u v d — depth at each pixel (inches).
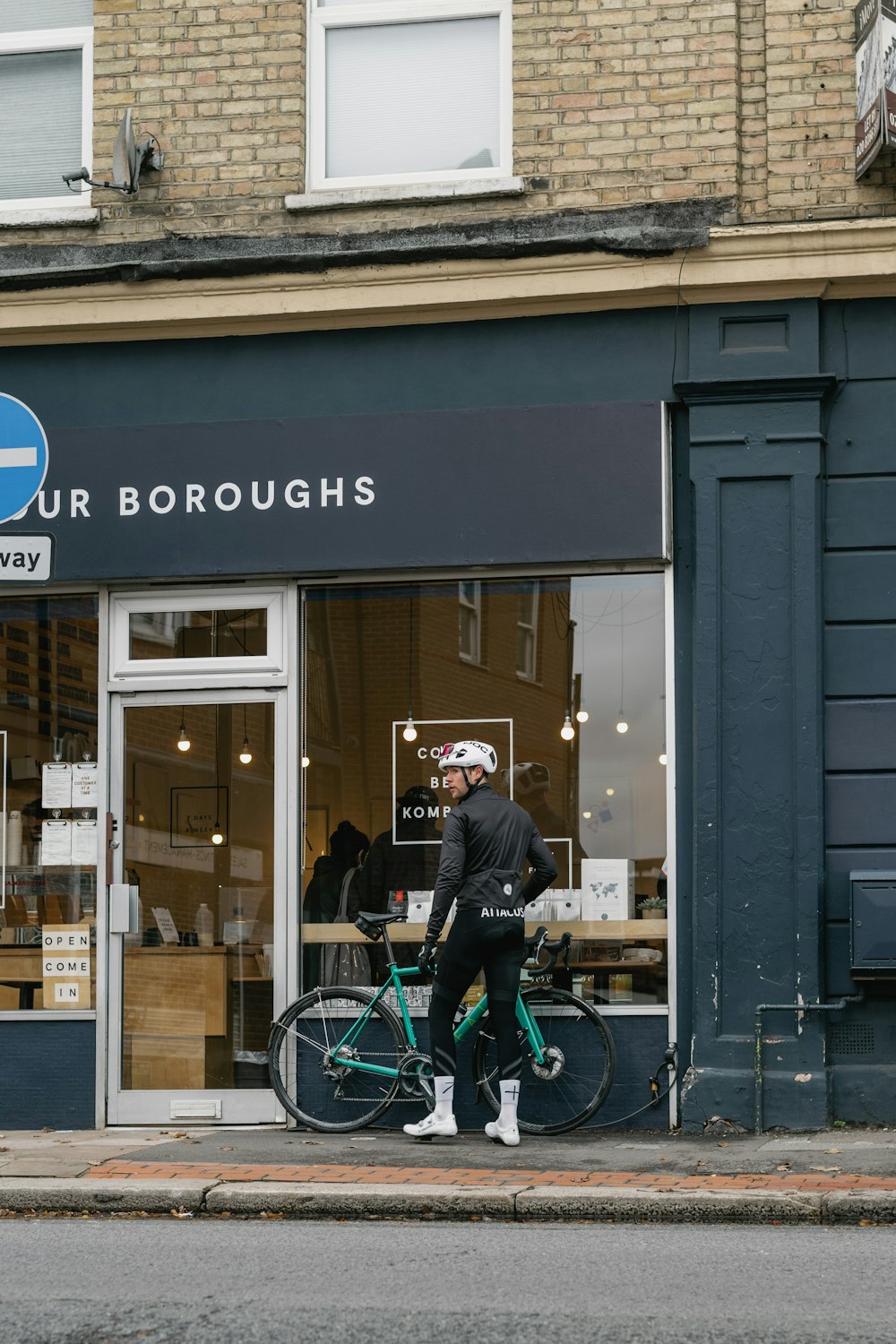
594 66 449.7
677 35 447.2
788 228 426.6
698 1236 310.0
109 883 458.0
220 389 456.4
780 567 426.9
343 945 447.5
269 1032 448.5
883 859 420.8
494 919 403.2
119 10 472.4
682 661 435.8
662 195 442.0
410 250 440.8
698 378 432.8
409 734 449.4
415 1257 290.5
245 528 449.7
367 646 452.8
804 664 422.9
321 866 450.9
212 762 456.8
